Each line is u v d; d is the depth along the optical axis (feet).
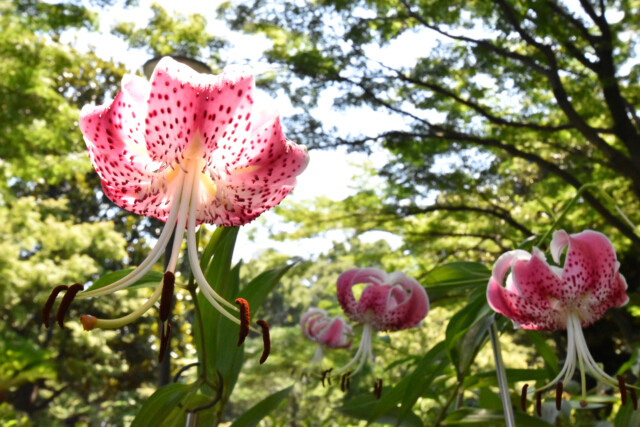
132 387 58.80
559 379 5.21
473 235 36.42
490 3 28.89
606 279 5.04
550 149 33.63
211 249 4.49
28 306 45.85
